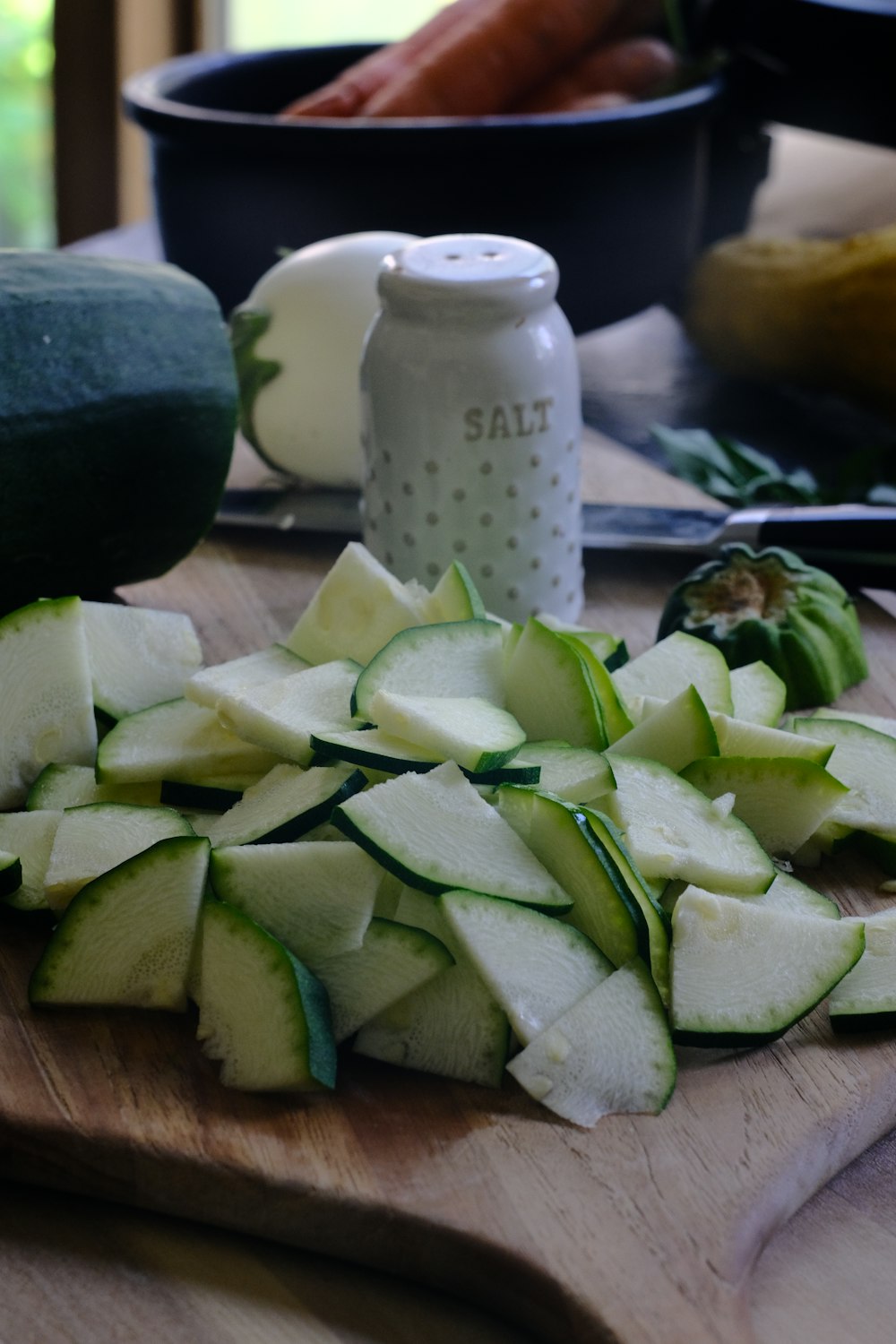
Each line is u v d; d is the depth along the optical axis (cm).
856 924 52
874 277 73
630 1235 48
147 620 60
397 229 73
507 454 61
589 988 51
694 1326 46
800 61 78
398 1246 48
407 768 53
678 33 79
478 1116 50
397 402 61
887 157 96
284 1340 47
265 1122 49
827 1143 49
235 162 72
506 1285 48
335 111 76
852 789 56
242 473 71
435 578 63
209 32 101
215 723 56
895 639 63
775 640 60
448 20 77
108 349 61
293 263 68
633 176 73
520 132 71
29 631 57
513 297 60
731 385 80
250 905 51
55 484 60
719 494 71
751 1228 48
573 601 64
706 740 55
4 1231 49
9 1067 50
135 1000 51
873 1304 48
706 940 51
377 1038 51
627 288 76
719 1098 50
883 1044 51
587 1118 49
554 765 54
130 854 53
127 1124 49
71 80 99
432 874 51
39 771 57
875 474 72
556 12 75
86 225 104
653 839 53
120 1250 49
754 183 84
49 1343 47
